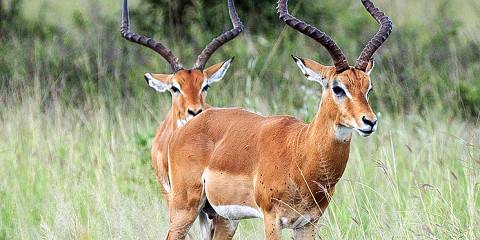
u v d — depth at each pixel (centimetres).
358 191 1731
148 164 1927
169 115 1914
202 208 1513
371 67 1354
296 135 1344
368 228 1574
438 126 2050
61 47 2627
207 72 1950
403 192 1739
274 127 1375
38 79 2430
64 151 2048
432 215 1534
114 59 2584
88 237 1636
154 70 2578
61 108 2339
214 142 1451
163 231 1650
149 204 1770
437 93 2216
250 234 1638
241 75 2503
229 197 1412
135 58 2625
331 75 1311
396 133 2016
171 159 1509
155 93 2477
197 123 1479
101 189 1816
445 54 2455
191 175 1464
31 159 1978
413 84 2348
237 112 1460
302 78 2503
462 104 2212
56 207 1759
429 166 1778
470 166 1709
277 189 1343
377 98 2319
